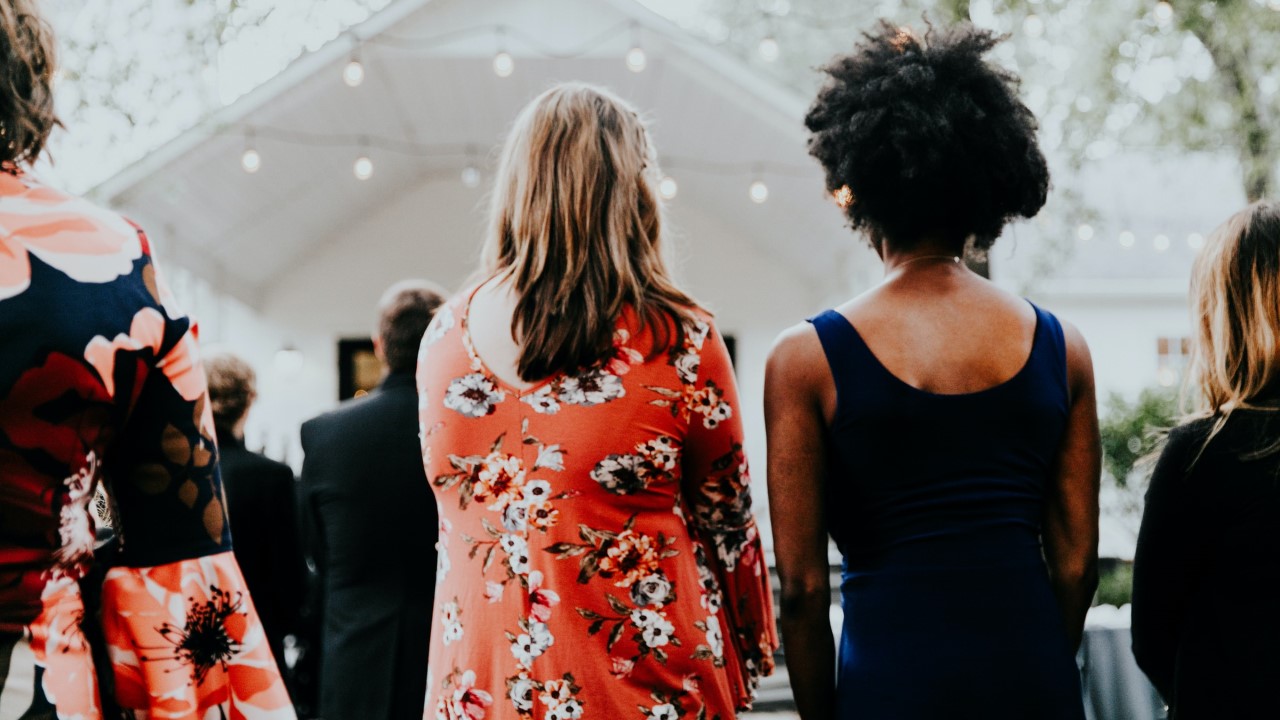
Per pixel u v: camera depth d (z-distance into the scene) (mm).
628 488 1539
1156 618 1829
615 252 1580
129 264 1123
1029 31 6121
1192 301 1934
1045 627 1525
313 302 12039
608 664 1495
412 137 10141
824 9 11375
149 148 6578
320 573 2863
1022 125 1705
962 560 1525
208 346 3500
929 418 1559
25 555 1013
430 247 12141
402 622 2551
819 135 1798
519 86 8984
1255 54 7598
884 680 1522
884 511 1577
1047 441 1604
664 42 8180
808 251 11117
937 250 1689
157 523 1133
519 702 1501
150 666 1106
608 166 1615
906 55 1723
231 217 9031
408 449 2627
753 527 1707
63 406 1034
